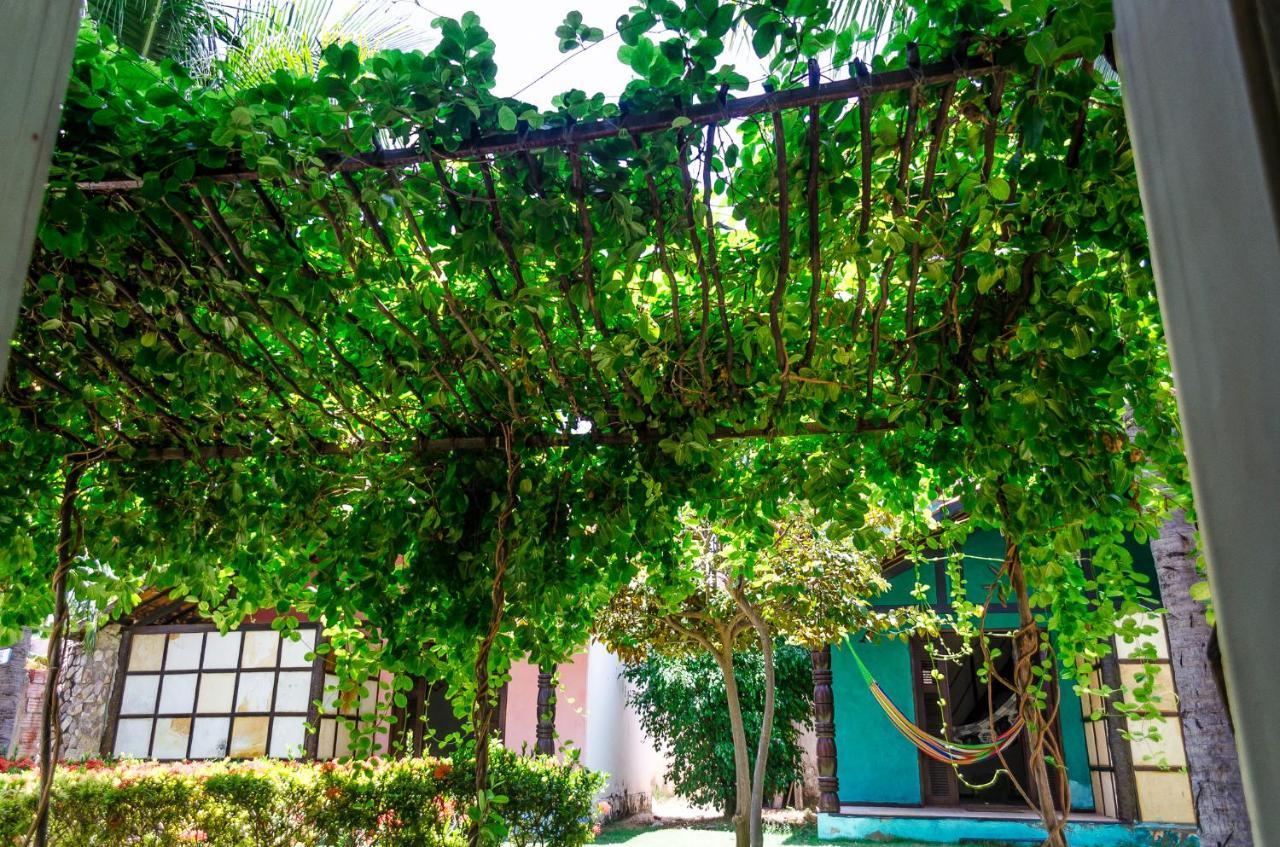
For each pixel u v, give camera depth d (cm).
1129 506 277
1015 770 941
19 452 286
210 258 209
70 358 247
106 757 745
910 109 162
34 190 51
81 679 816
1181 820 709
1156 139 48
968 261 193
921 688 825
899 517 401
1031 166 168
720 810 989
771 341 234
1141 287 187
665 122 165
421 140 170
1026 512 259
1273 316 38
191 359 236
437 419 287
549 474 294
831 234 196
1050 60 136
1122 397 237
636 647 639
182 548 299
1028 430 223
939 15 153
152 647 830
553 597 297
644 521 288
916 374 243
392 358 251
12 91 51
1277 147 39
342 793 493
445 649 322
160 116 176
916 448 278
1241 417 40
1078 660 304
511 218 185
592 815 602
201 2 379
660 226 187
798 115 175
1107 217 181
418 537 293
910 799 805
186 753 792
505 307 223
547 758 584
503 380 260
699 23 153
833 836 768
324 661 786
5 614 304
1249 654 38
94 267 214
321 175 176
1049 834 259
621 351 232
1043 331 201
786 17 152
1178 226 46
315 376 260
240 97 165
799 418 257
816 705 803
